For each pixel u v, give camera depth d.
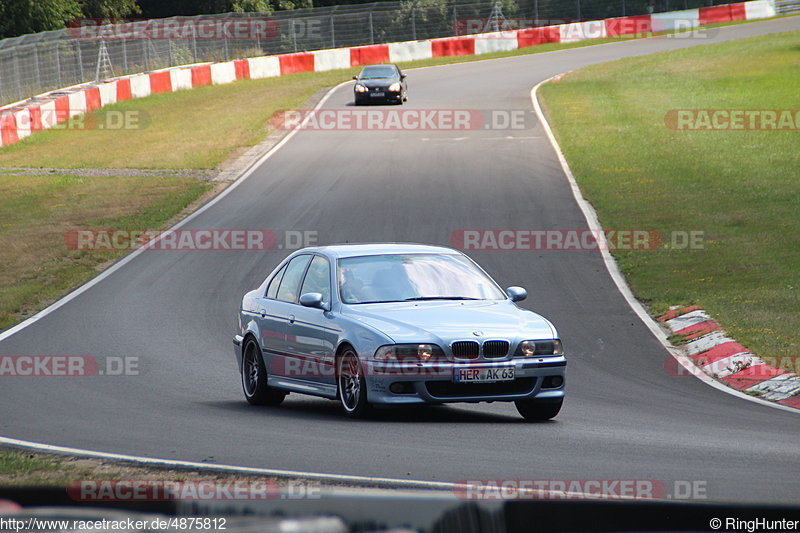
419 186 95.69
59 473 22.48
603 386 39.16
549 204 85.75
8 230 82.56
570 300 57.78
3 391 37.94
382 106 151.88
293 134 131.50
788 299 52.44
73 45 170.00
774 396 37.09
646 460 23.86
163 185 101.56
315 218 83.88
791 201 81.31
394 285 33.47
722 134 117.25
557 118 134.88
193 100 167.75
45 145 131.25
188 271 67.56
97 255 73.56
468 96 158.62
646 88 157.25
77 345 48.25
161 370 42.69
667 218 78.62
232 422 30.53
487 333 30.14
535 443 26.28
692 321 50.56
